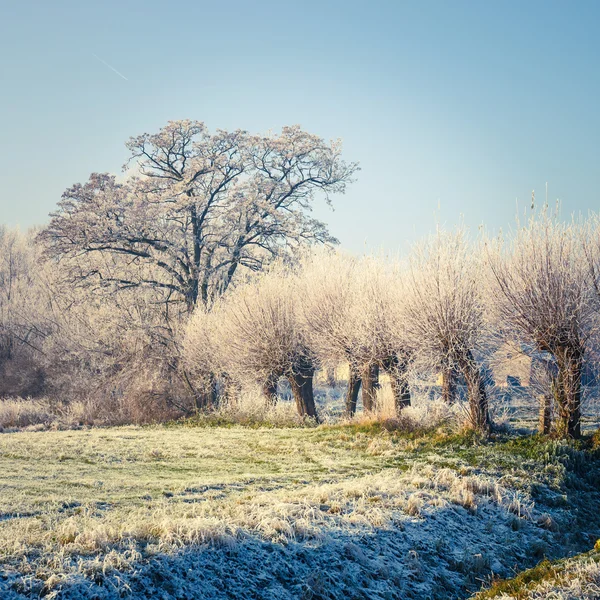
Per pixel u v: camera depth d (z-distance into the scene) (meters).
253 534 9.58
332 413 33.75
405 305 20.59
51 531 8.74
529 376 19.56
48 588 7.00
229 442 21.06
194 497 12.16
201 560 8.44
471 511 12.66
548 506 13.93
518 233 18.08
